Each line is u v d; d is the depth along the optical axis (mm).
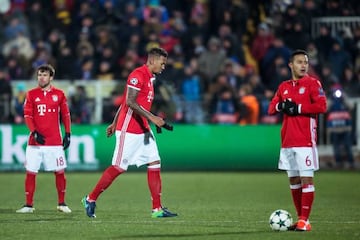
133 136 35938
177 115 70312
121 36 77750
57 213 39094
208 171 69500
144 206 43250
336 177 63781
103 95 71062
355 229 33000
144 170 69875
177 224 34469
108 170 35969
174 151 69375
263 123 70688
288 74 74250
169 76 72188
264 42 78938
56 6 82250
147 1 83812
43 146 39812
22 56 75438
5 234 31266
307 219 32625
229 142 69625
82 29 77812
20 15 80812
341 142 70688
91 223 34688
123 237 30453
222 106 70375
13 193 51062
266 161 69875
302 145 32156
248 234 31328
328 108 70188
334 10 82375
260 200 47188
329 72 72250
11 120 69125
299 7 79875
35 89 40125
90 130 67750
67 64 74062
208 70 74938
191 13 82750
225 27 78438
